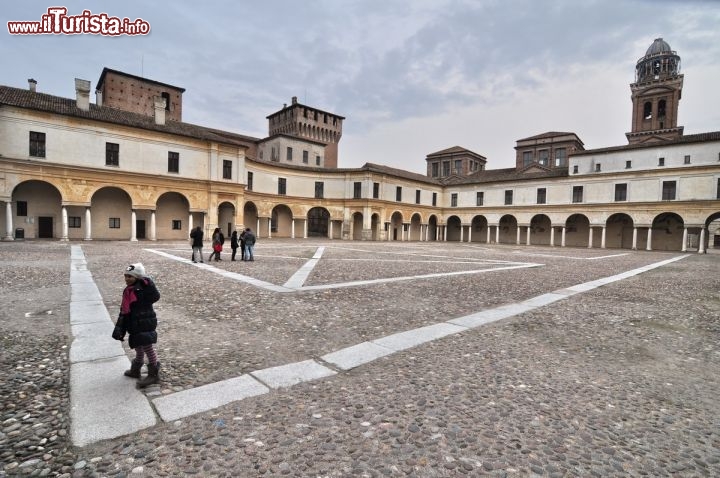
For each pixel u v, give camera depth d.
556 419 3.71
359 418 3.62
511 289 11.22
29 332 5.93
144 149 33.66
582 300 9.80
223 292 9.61
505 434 3.42
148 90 51.22
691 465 3.03
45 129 28.75
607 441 3.35
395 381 4.49
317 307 8.16
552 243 49.19
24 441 3.10
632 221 45.34
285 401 3.92
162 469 2.81
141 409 3.64
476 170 72.94
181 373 4.55
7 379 4.25
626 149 43.09
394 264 17.64
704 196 37.44
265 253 22.48
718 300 10.20
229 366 4.82
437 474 2.85
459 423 3.58
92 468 2.80
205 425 3.42
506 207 53.97
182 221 38.28
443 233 62.22
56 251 19.69
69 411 3.57
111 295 8.77
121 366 4.67
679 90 50.34
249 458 2.97
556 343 6.14
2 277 10.84
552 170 51.22
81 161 30.33
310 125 66.19
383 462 2.97
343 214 51.19
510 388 4.39
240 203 39.94
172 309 7.79
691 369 5.16
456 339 6.16
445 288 10.99
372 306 8.38
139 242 30.88
